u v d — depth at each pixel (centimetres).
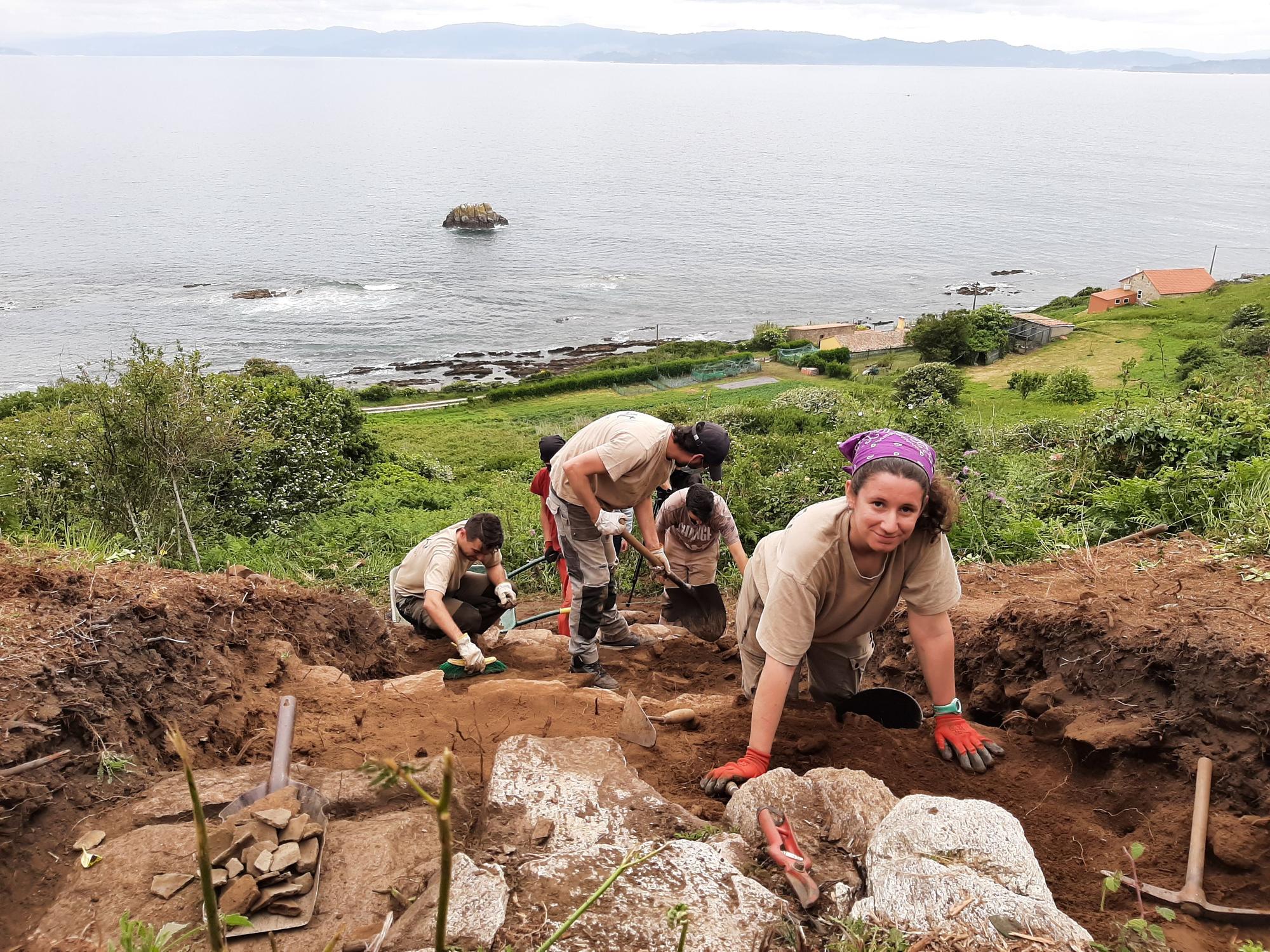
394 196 18775
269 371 4794
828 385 5641
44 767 265
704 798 304
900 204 19375
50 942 206
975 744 330
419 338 8538
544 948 147
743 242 14612
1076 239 15625
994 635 432
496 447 3334
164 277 11119
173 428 838
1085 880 262
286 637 437
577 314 9762
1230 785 289
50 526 769
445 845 107
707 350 7462
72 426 876
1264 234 16550
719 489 949
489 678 485
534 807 261
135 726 309
